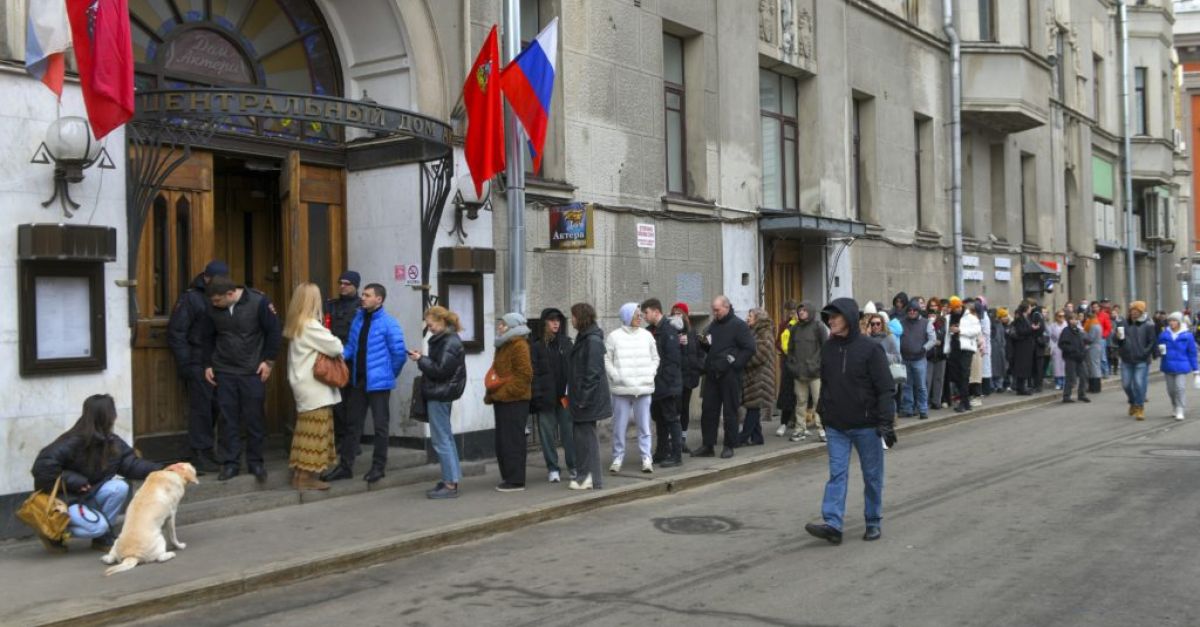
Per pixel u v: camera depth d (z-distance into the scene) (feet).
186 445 32.40
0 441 25.70
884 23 73.31
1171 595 20.54
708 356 41.06
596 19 46.96
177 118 29.25
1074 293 108.68
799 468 40.29
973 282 85.15
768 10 60.29
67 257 26.37
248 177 36.47
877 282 71.36
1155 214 129.70
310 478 31.53
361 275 38.40
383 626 19.94
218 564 23.71
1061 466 38.14
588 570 24.11
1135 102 127.75
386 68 38.34
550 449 35.65
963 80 82.28
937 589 21.35
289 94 29.22
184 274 32.55
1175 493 31.91
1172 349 54.08
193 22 33.73
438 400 31.86
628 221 48.52
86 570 23.30
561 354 36.06
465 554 26.30
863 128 72.18
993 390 70.64
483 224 39.70
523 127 37.27
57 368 26.58
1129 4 127.75
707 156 54.34
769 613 19.97
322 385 31.32
